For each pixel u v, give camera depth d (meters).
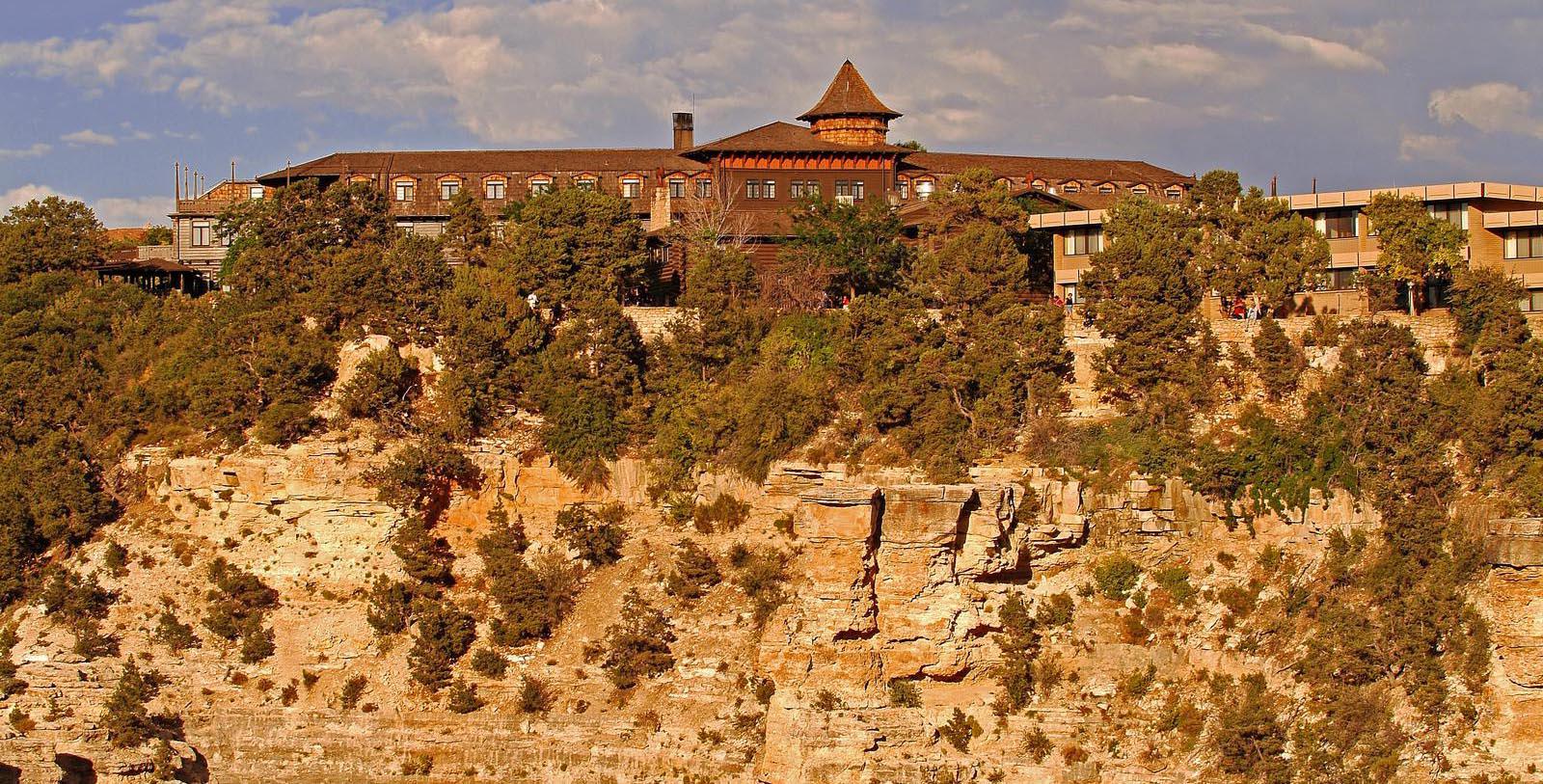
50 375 162.38
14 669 144.50
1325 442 145.62
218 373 156.50
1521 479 142.50
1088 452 147.25
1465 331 154.12
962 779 135.50
